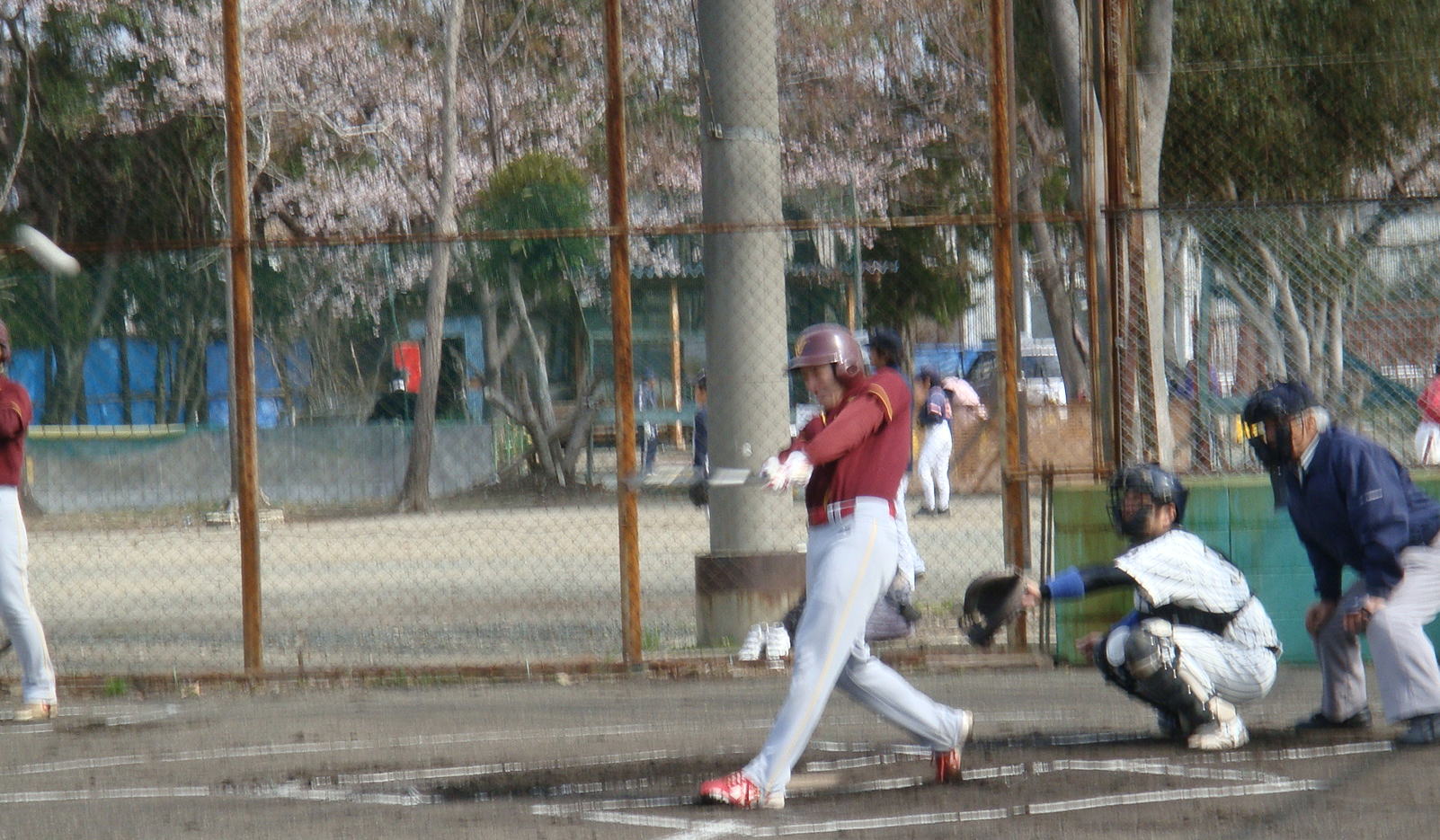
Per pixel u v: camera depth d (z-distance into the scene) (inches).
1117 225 1422.2
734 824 843.4
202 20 4003.4
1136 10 1867.6
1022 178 3673.7
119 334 1957.4
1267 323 1724.9
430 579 2175.2
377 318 2239.2
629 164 4490.7
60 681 1387.8
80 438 1859.0
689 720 1195.3
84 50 3570.4
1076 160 2092.8
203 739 1144.8
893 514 883.4
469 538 2581.2
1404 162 2940.5
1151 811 858.8
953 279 2396.7
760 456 1546.5
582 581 2129.7
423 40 4670.3
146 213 3462.1
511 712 1243.8
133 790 965.8
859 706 1242.6
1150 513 1035.3
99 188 3412.9
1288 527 1378.0
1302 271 1713.8
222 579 2177.7
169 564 2327.8
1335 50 2770.7
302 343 2135.8
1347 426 1683.1
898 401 872.3
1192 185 2800.2
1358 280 1699.1
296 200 4662.9
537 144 4584.2
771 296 1556.3
